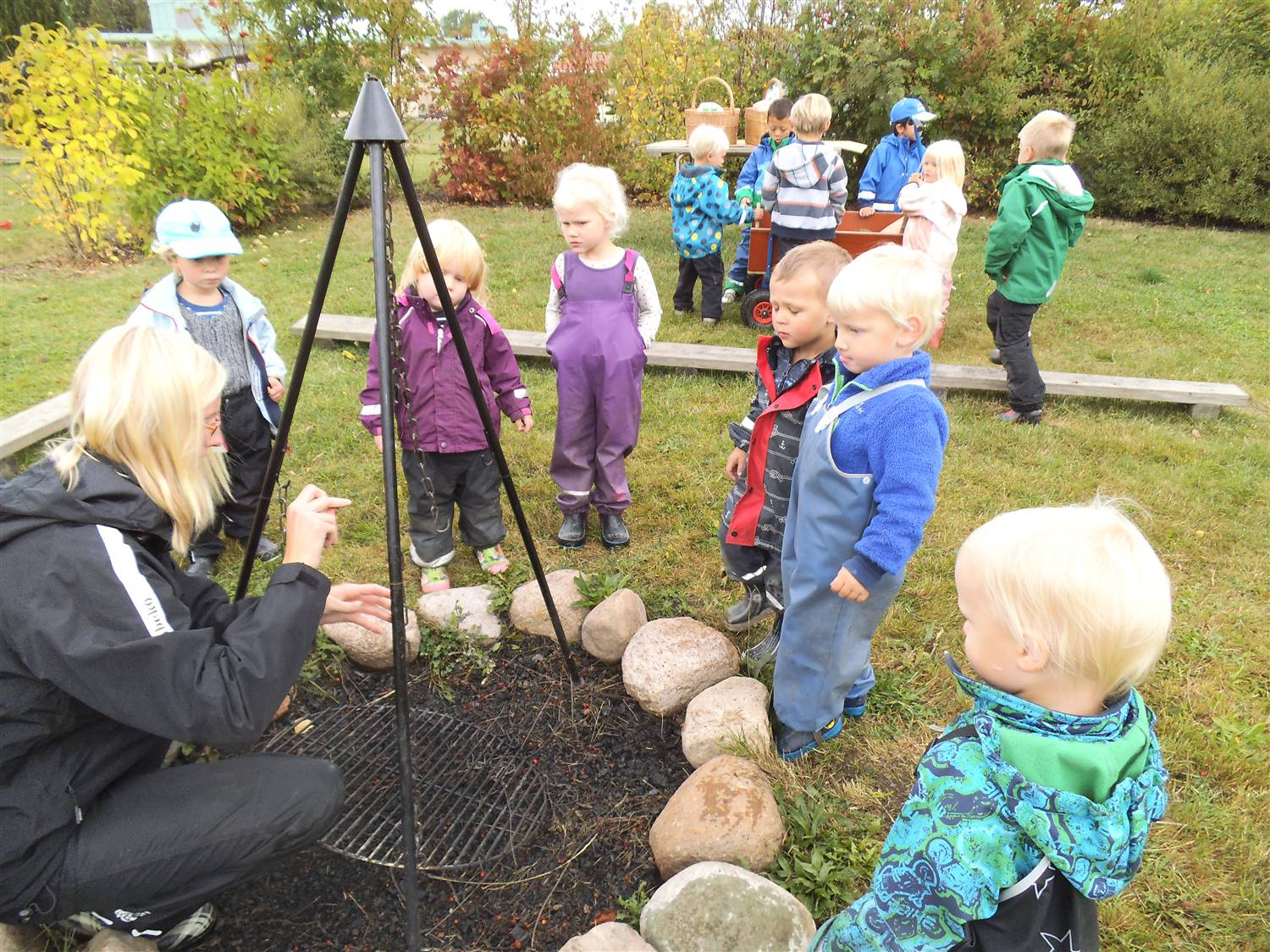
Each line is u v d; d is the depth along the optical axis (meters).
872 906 1.24
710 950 1.72
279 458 2.11
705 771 2.17
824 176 5.68
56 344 5.48
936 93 10.42
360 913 1.96
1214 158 9.64
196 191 8.43
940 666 2.80
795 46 10.55
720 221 6.05
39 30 7.00
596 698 2.67
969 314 6.76
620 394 3.19
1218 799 2.31
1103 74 10.20
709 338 6.00
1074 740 1.09
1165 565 3.41
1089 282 7.59
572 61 10.65
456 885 2.04
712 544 3.49
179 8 11.94
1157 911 1.99
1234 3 10.52
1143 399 4.88
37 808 1.48
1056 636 1.09
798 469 2.17
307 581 1.60
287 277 7.30
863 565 1.95
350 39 10.40
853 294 1.89
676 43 11.05
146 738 1.64
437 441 2.97
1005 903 1.14
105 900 1.58
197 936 1.86
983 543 1.18
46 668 1.37
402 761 1.75
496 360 3.08
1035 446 4.44
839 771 2.38
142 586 1.43
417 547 3.19
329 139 9.88
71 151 7.15
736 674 2.68
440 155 11.41
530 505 3.80
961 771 1.14
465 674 2.76
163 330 1.60
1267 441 4.55
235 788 1.68
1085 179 10.52
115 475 1.48
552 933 1.93
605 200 3.05
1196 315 6.66
